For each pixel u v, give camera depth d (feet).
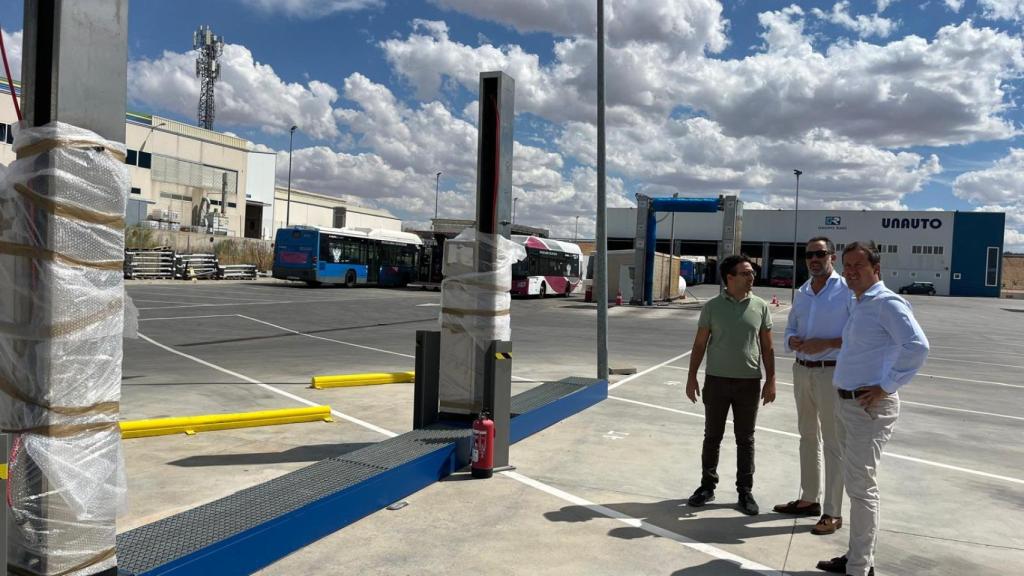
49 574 8.88
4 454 8.54
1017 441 25.49
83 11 9.15
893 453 22.95
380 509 15.92
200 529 12.34
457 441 19.24
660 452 21.91
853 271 13.12
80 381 9.16
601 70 35.24
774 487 18.71
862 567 12.75
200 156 192.75
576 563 13.35
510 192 21.89
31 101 9.18
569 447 22.22
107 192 9.43
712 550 14.26
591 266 110.52
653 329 69.05
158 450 20.42
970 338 74.74
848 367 13.07
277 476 18.17
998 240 225.97
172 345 43.47
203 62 279.49
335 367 37.24
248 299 82.23
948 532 15.75
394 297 99.76
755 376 16.79
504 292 21.72
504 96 21.24
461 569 12.88
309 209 259.39
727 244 100.53
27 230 8.89
